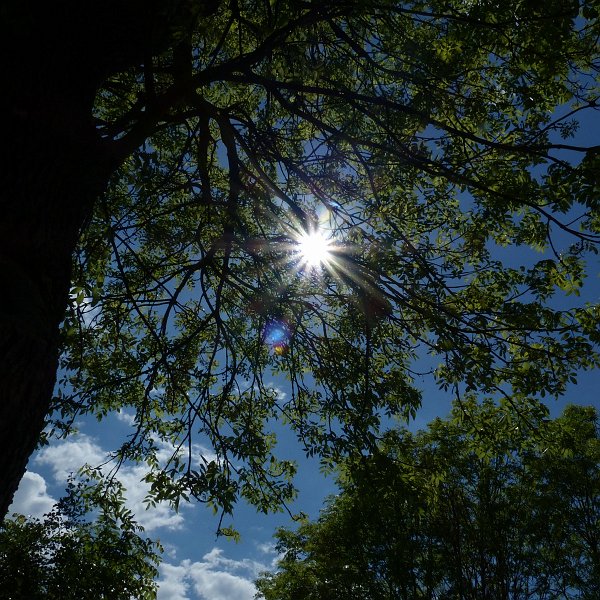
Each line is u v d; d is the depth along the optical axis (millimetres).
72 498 8492
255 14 7023
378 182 7609
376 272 6113
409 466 7164
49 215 3104
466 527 17969
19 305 2711
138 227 6840
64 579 12133
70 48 3500
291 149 7984
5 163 3000
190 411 7117
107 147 3719
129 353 8766
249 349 8750
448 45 6730
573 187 4922
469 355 6066
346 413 7156
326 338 7320
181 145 8625
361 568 17453
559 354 6348
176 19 3979
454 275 6594
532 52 5914
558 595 18125
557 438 7219
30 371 2674
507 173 6699
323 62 6156
